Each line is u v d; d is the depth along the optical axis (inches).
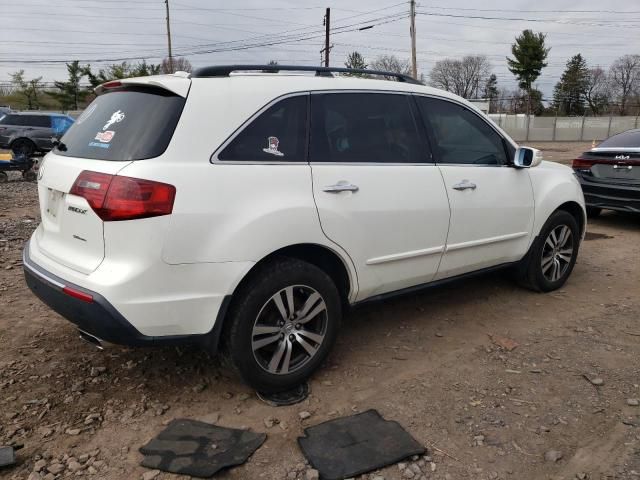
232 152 116.6
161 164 107.7
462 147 165.6
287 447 110.1
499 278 218.4
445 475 103.0
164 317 109.3
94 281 107.5
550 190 191.3
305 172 125.6
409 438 112.8
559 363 146.8
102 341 114.1
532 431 116.6
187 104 113.0
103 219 107.6
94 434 113.5
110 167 109.7
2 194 454.6
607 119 1838.1
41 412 120.6
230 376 137.8
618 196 307.4
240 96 119.9
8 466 103.0
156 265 106.8
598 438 114.4
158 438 111.7
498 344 158.1
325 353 134.9
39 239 134.7
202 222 110.0
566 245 204.8
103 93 136.3
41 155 835.4
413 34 1295.5
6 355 145.9
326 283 130.3
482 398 129.2
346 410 123.8
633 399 128.6
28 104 2304.4
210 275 111.8
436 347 156.2
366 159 139.2
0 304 181.0
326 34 1456.7
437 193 151.9
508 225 176.6
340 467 103.5
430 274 157.1
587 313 183.3
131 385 132.8
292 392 130.6
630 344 158.9
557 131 1834.4
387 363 146.3
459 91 3112.7
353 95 140.4
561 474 103.8
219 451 107.7
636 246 279.3
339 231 130.3
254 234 115.3
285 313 125.0
